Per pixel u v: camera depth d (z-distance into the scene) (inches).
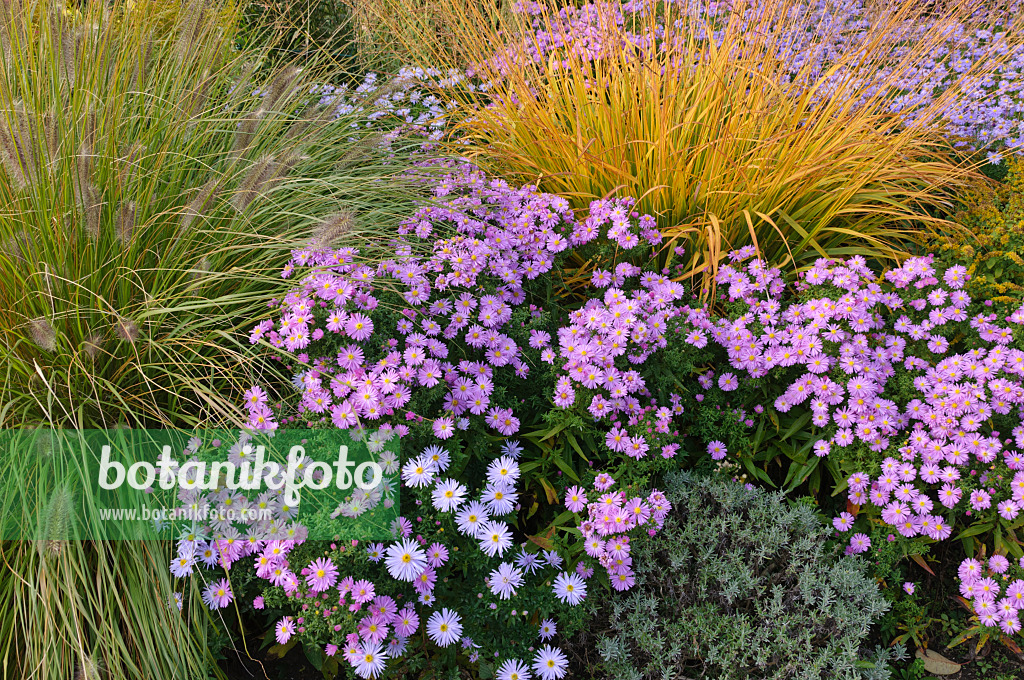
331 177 140.2
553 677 93.6
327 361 105.0
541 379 119.4
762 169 156.3
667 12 171.6
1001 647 113.9
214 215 123.6
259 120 129.4
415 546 92.3
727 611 106.7
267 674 103.8
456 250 121.2
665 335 123.9
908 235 168.1
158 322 111.7
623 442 109.7
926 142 174.4
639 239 142.9
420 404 107.5
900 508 112.5
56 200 107.1
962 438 116.4
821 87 174.4
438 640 90.4
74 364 107.0
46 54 118.5
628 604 104.6
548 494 111.5
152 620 94.0
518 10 188.7
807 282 137.3
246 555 99.5
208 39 142.2
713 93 169.9
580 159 163.0
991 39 203.8
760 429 125.1
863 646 111.2
